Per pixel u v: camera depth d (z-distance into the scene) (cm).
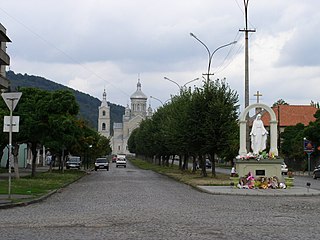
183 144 4794
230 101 4675
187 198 2542
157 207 2008
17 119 2250
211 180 4200
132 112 19500
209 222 1512
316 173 5456
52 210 1895
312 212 1856
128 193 2872
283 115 10856
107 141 11575
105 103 19088
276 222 1528
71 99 4306
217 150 4650
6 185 3173
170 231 1315
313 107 11050
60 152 5862
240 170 3384
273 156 3444
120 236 1229
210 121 4556
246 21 3806
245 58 3791
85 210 1889
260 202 2328
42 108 4162
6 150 6869
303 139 6569
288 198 2619
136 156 16888
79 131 4641
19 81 17662
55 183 3619
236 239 1189
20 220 1565
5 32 6078
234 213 1792
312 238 1212
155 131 8575
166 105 7381
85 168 7912
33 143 4338
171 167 8569
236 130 4628
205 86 4731
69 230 1337
